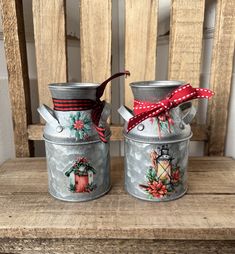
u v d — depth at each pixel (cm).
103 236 40
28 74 69
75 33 79
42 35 64
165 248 41
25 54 66
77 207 45
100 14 63
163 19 77
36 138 68
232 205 45
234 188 51
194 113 47
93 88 45
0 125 70
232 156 68
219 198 48
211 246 41
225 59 64
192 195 49
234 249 41
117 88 89
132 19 64
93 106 46
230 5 61
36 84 74
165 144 44
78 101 44
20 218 42
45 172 60
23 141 69
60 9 62
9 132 72
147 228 40
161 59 80
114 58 85
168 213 43
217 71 64
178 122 45
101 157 48
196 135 69
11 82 65
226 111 67
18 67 64
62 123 45
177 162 45
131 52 65
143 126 44
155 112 43
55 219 42
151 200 46
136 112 45
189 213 43
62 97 44
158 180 45
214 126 67
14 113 67
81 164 46
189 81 65
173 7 62
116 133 69
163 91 43
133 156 46
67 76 66
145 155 45
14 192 51
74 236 40
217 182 53
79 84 48
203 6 62
